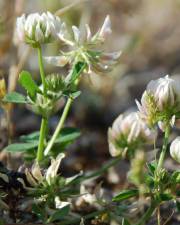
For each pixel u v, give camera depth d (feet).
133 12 1.77
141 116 0.87
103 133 1.57
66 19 1.74
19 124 1.49
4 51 1.46
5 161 1.12
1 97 1.03
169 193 0.86
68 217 0.94
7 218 0.89
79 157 1.38
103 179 1.22
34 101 0.92
